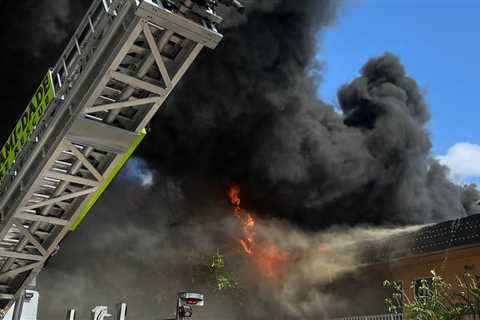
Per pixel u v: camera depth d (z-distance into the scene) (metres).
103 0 5.39
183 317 6.29
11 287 8.05
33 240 7.17
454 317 7.65
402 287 12.79
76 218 7.08
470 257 10.98
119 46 5.07
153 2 4.80
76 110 5.62
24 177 6.45
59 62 6.02
